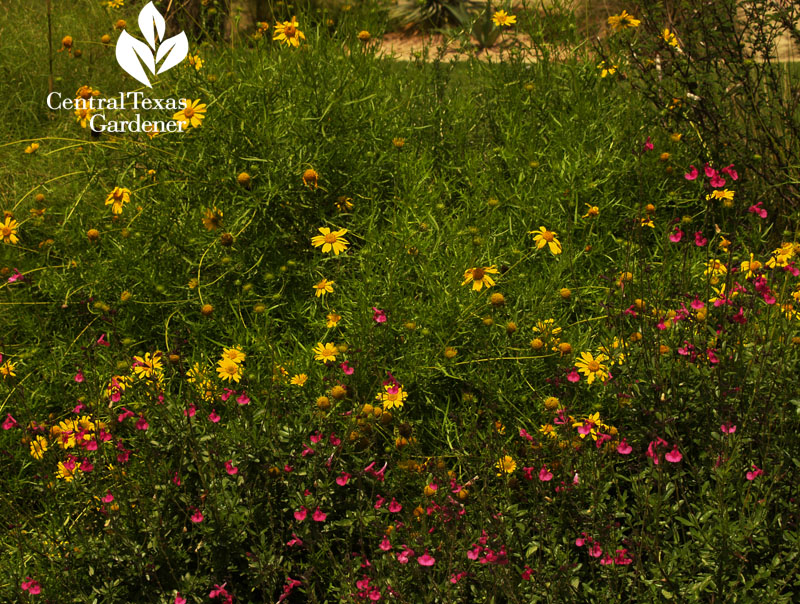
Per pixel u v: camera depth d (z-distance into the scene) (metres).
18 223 3.69
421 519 2.28
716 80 3.93
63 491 2.48
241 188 3.41
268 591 2.25
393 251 3.25
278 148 3.53
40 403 3.18
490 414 2.62
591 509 2.23
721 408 2.34
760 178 3.90
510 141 4.11
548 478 2.24
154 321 3.46
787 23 3.83
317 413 2.54
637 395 2.50
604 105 4.29
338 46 4.25
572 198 3.72
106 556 2.28
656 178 3.99
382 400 2.59
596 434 2.39
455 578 2.15
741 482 2.27
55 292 3.54
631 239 3.15
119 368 2.77
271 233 3.48
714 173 3.28
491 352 2.96
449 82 4.82
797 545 2.05
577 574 2.27
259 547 2.32
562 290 3.13
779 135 4.20
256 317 3.17
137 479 2.52
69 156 4.59
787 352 2.43
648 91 4.04
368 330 2.92
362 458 2.54
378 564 2.20
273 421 2.48
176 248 3.50
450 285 3.11
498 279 3.26
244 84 3.63
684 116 4.14
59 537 2.49
